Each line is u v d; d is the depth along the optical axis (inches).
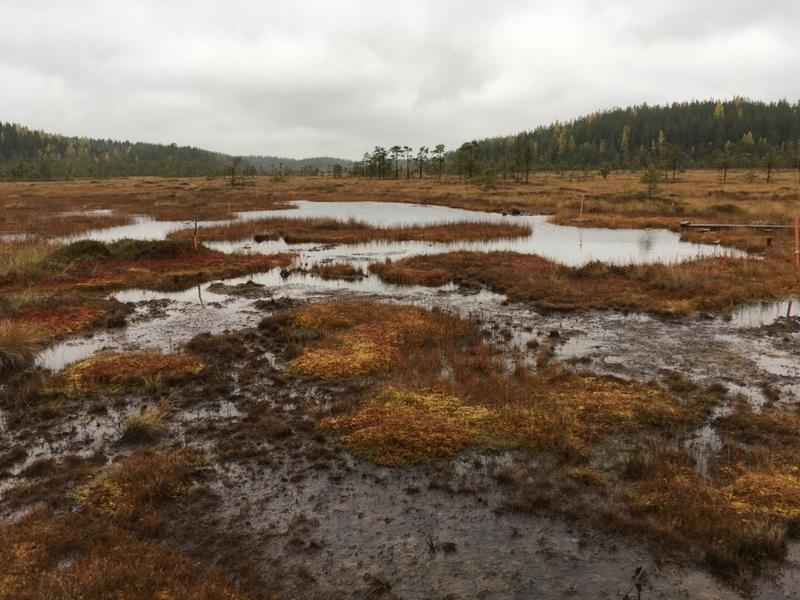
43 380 372.2
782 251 848.3
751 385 365.1
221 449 286.7
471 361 400.8
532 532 221.9
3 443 295.0
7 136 7066.9
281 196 2222.0
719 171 3698.3
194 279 741.3
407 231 1190.3
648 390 348.2
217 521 229.8
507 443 287.3
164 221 1446.9
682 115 6471.5
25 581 189.0
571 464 268.1
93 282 686.5
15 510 235.1
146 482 251.1
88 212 1610.5
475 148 3361.2
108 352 440.5
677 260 824.9
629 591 191.3
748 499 235.6
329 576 198.8
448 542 216.2
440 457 276.4
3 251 829.8
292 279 745.0
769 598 187.9
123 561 200.1
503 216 1547.7
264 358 418.6
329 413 324.5
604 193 2044.8
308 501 243.8
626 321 524.1
